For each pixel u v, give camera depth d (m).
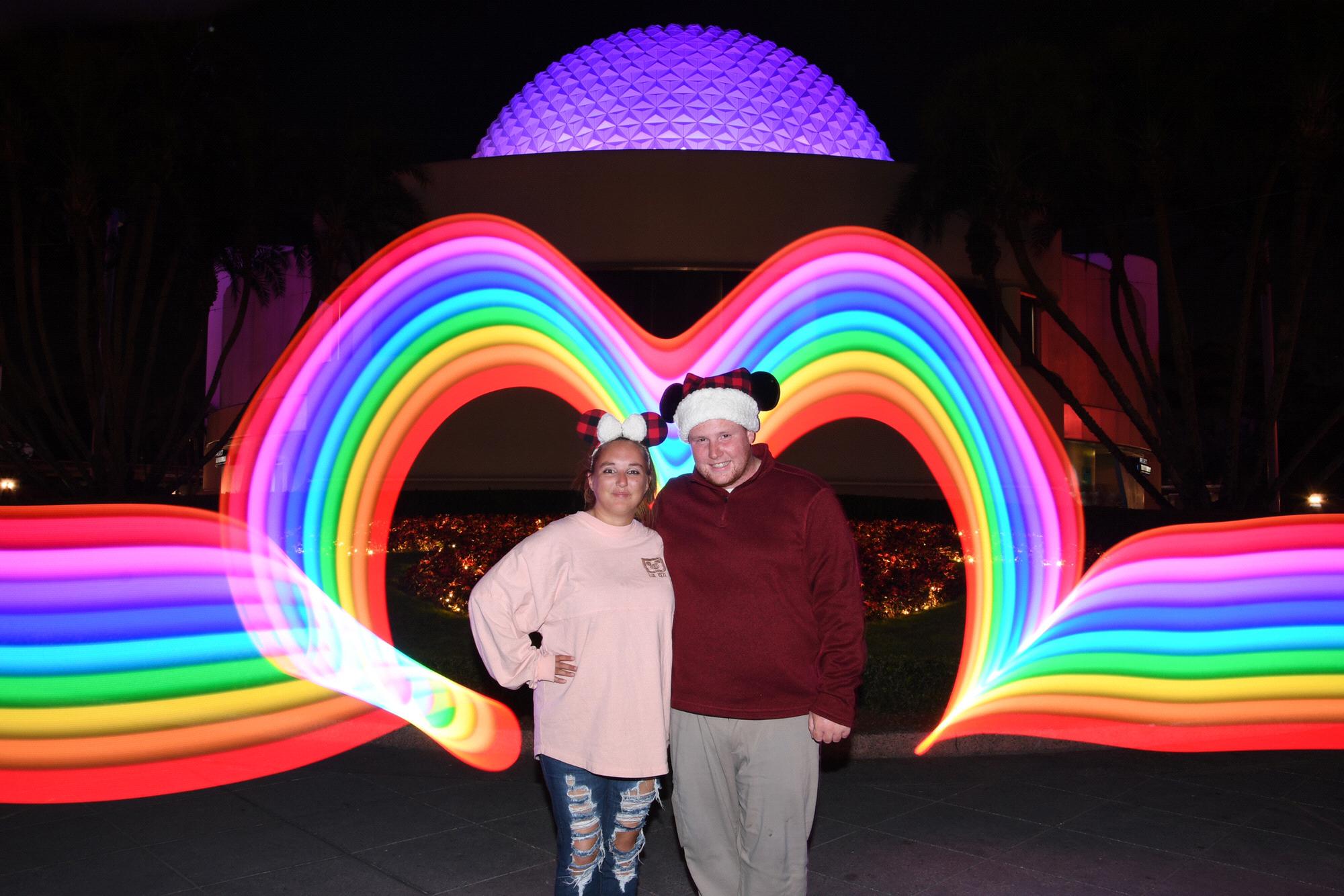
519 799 5.69
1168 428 18.58
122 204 21.06
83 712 7.64
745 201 23.06
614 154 23.11
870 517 15.29
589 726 3.38
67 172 20.27
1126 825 5.21
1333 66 16.23
